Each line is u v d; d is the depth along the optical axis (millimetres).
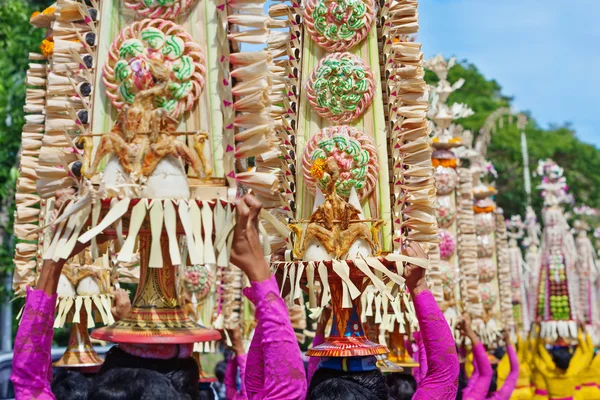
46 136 3605
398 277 3826
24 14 12648
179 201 3006
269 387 3043
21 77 12930
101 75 3350
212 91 3287
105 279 5070
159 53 3268
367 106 4324
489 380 6934
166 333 3059
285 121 4305
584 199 30078
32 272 4754
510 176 25031
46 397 2863
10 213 12750
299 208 4273
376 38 4387
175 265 3086
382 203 4223
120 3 3381
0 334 14227
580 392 10164
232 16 3350
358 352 3875
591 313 11578
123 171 3043
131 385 2893
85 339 5102
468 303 8039
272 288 3074
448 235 7754
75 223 2973
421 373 5516
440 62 8500
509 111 12828
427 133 4355
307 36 4434
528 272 11922
